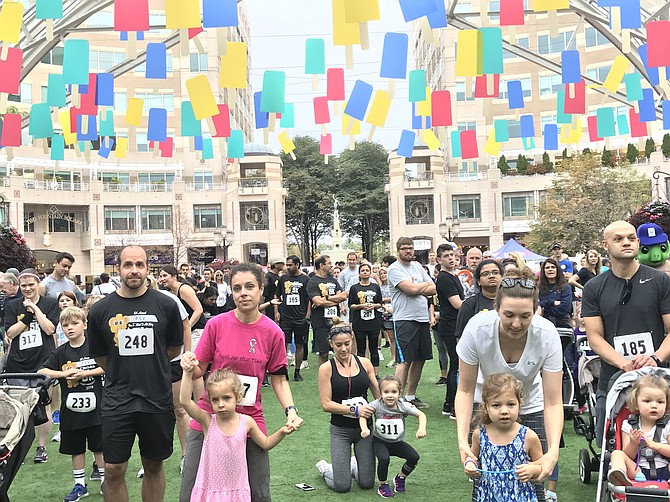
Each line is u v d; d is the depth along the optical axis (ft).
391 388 17.17
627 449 12.89
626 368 13.92
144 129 156.35
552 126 28.17
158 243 159.74
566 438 22.62
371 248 191.62
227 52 20.66
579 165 112.57
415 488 17.52
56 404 26.55
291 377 36.96
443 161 155.33
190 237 157.99
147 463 14.85
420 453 20.81
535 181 147.95
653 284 14.60
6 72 20.59
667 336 14.21
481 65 20.36
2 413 14.15
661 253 18.74
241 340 13.37
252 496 13.10
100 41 142.10
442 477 18.39
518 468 11.10
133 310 14.62
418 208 156.46
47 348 22.75
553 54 131.13
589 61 128.26
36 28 27.45
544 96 140.87
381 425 17.03
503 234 150.82
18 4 19.06
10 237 43.16
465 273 41.78
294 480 18.53
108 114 28.17
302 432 24.06
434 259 47.62
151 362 14.57
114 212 159.02
